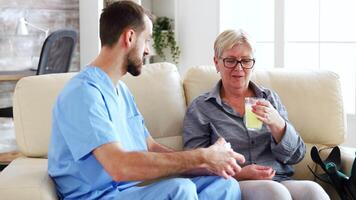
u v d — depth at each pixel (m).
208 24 4.99
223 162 1.70
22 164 1.93
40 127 2.09
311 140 2.39
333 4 4.27
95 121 1.61
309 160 2.32
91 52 4.91
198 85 2.40
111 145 1.60
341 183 2.03
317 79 2.43
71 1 4.89
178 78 2.42
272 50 4.65
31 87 2.13
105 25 1.73
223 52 2.14
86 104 1.63
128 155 1.58
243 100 2.21
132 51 1.75
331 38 4.30
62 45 3.88
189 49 5.21
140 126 2.00
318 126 2.37
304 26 4.42
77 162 1.68
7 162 3.62
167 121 2.31
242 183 1.86
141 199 1.61
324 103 2.39
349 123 4.22
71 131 1.63
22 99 2.11
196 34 5.11
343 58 4.27
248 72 2.15
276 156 2.12
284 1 4.39
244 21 4.81
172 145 2.29
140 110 2.27
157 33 5.28
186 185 1.60
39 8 4.75
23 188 1.65
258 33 4.73
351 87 4.24
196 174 1.94
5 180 1.69
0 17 4.57
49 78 2.19
